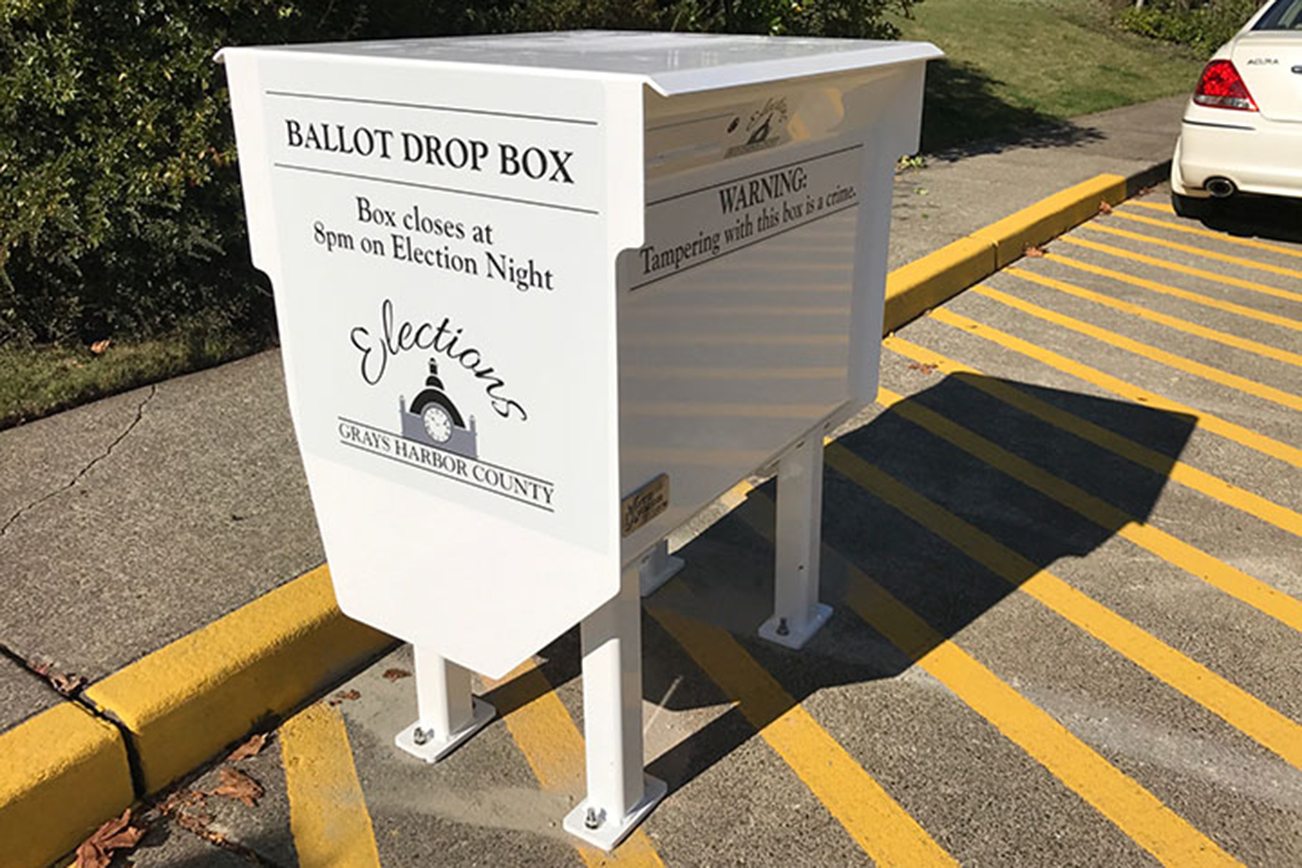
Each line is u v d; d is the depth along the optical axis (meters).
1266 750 2.95
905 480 4.30
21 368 4.56
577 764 2.91
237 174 4.98
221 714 2.88
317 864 2.60
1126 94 11.28
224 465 3.94
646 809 2.74
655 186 2.18
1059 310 5.99
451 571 2.58
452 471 2.46
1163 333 5.70
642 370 2.25
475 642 2.62
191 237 4.79
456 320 2.32
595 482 2.26
